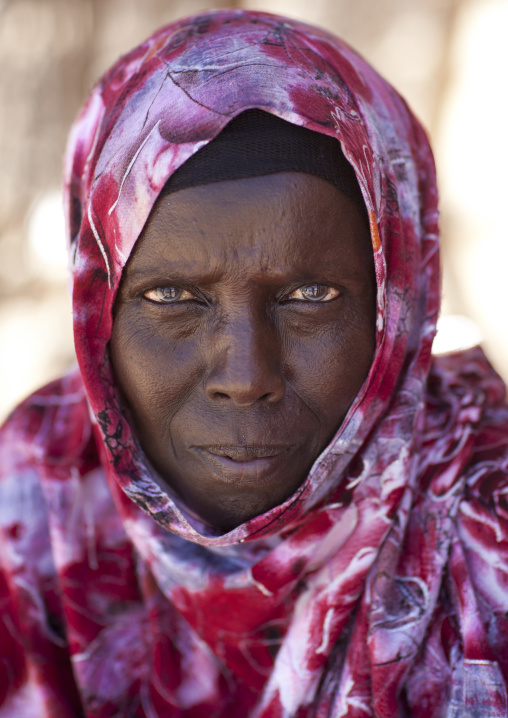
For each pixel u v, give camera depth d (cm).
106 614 130
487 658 105
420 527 113
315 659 113
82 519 132
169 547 120
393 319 109
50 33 427
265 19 109
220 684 126
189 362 101
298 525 113
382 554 111
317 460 104
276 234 94
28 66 427
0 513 134
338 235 97
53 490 133
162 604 128
